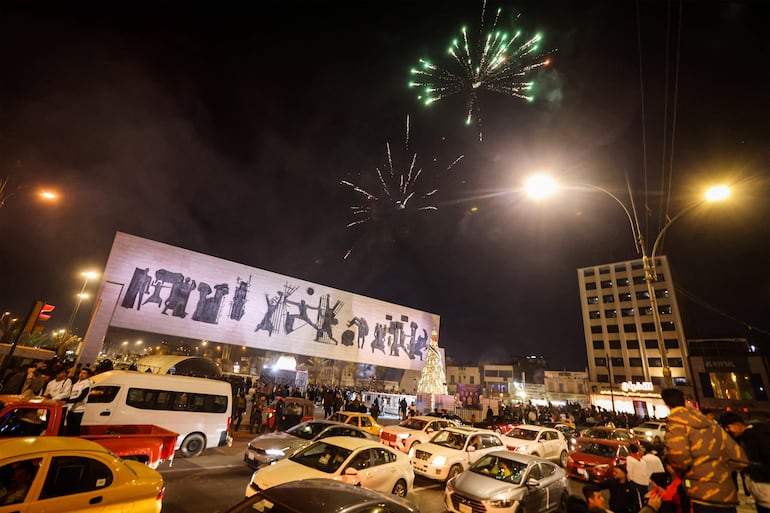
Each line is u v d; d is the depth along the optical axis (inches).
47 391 383.9
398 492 342.6
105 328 1029.2
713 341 2338.8
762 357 2049.7
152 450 312.8
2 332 695.7
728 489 135.7
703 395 2134.6
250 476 394.3
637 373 2576.3
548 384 2962.6
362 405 853.8
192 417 474.9
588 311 2918.3
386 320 1674.5
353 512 160.1
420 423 615.5
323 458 317.1
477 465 370.3
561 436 631.2
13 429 274.5
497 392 3166.8
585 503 181.2
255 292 1318.9
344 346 1510.8
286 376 1373.0
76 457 191.8
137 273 1104.8
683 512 161.8
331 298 1515.7
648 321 2640.3
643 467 315.3
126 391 444.1
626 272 2837.1
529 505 316.8
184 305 1163.9
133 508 199.3
